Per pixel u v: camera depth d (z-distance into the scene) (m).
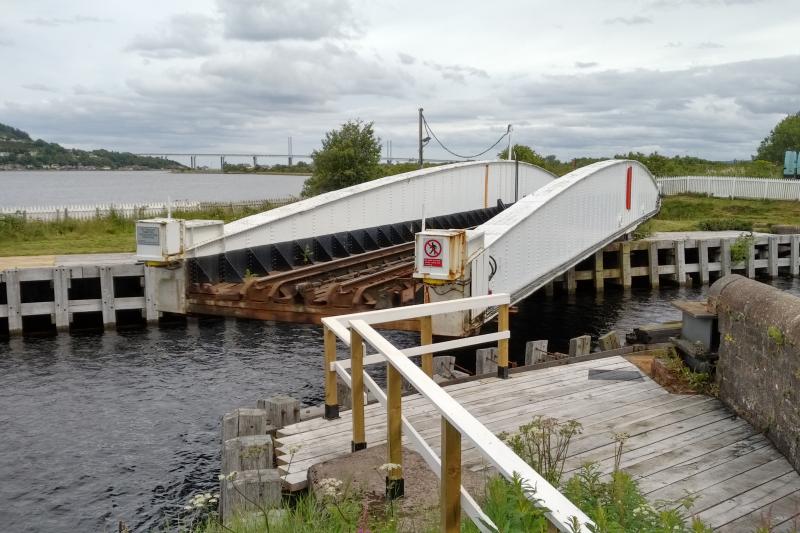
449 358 10.41
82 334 17.12
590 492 4.15
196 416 11.55
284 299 12.98
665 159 61.28
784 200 47.31
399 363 4.35
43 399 12.38
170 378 13.55
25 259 20.45
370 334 5.35
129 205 42.09
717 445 6.43
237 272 15.40
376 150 35.69
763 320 6.56
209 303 13.84
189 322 18.11
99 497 8.88
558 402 7.74
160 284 14.27
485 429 3.07
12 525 8.21
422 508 4.71
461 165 25.45
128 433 10.86
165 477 9.42
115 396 12.54
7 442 10.50
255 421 7.20
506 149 46.16
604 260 28.47
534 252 14.44
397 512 4.72
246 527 4.56
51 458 9.96
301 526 4.43
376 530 4.22
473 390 8.22
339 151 34.59
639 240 27.83
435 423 7.05
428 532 4.17
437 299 10.95
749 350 6.95
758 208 44.41
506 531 2.84
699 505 5.24
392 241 21.31
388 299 12.88
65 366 14.41
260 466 6.05
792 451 5.96
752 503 5.27
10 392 12.77
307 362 14.52
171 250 13.76
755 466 5.96
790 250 30.33
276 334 16.78
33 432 10.89
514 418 7.22
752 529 4.86
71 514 8.46
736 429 6.84
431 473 5.42
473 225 26.08
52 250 22.78
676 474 5.79
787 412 6.10
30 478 9.36
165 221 13.66
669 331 11.23
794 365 5.95
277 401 8.11
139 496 8.90
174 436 10.75
